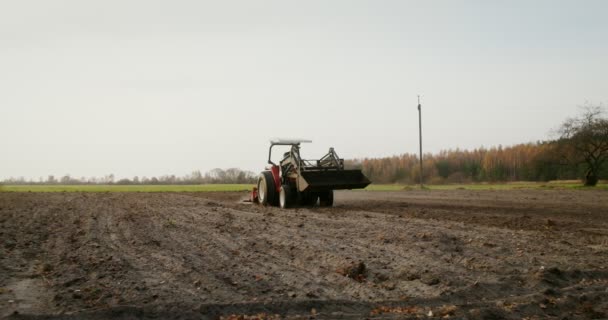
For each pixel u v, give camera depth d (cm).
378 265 843
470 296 683
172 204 2239
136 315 591
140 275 778
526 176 5606
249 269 824
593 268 818
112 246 1036
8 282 736
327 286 727
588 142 4225
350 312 619
